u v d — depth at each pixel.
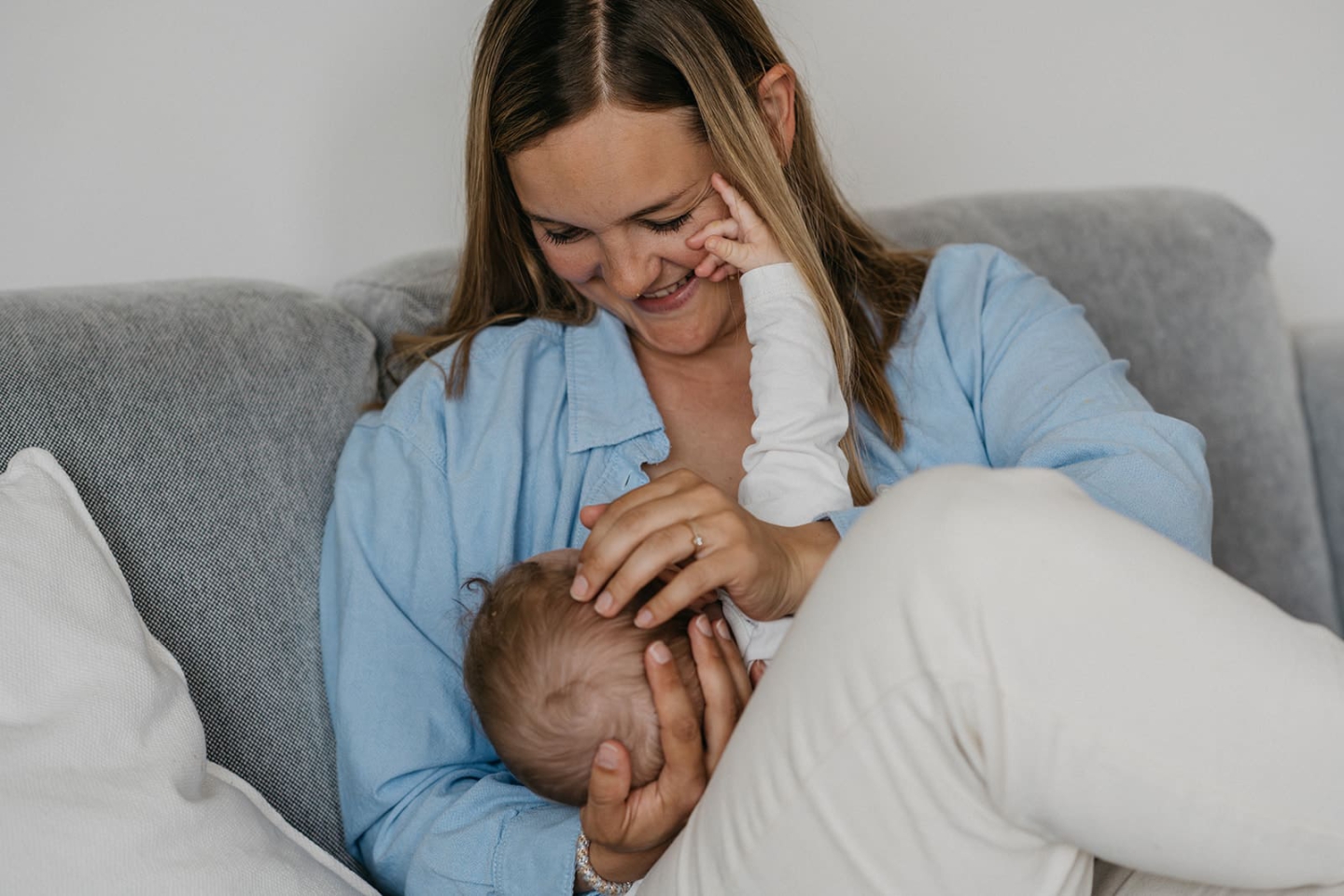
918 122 1.81
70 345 1.04
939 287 1.29
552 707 0.88
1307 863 0.65
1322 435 1.62
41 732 0.83
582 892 0.97
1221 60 1.89
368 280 1.34
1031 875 0.70
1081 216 1.57
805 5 1.71
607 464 1.17
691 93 1.03
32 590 0.87
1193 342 1.56
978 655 0.64
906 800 0.66
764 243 1.09
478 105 1.10
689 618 0.93
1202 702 0.63
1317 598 1.59
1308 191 1.95
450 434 1.17
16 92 1.36
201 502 1.07
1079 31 1.84
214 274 1.48
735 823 0.72
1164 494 1.04
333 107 1.51
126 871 0.81
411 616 1.12
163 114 1.43
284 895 0.87
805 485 1.01
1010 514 0.66
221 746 1.04
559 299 1.27
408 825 1.04
